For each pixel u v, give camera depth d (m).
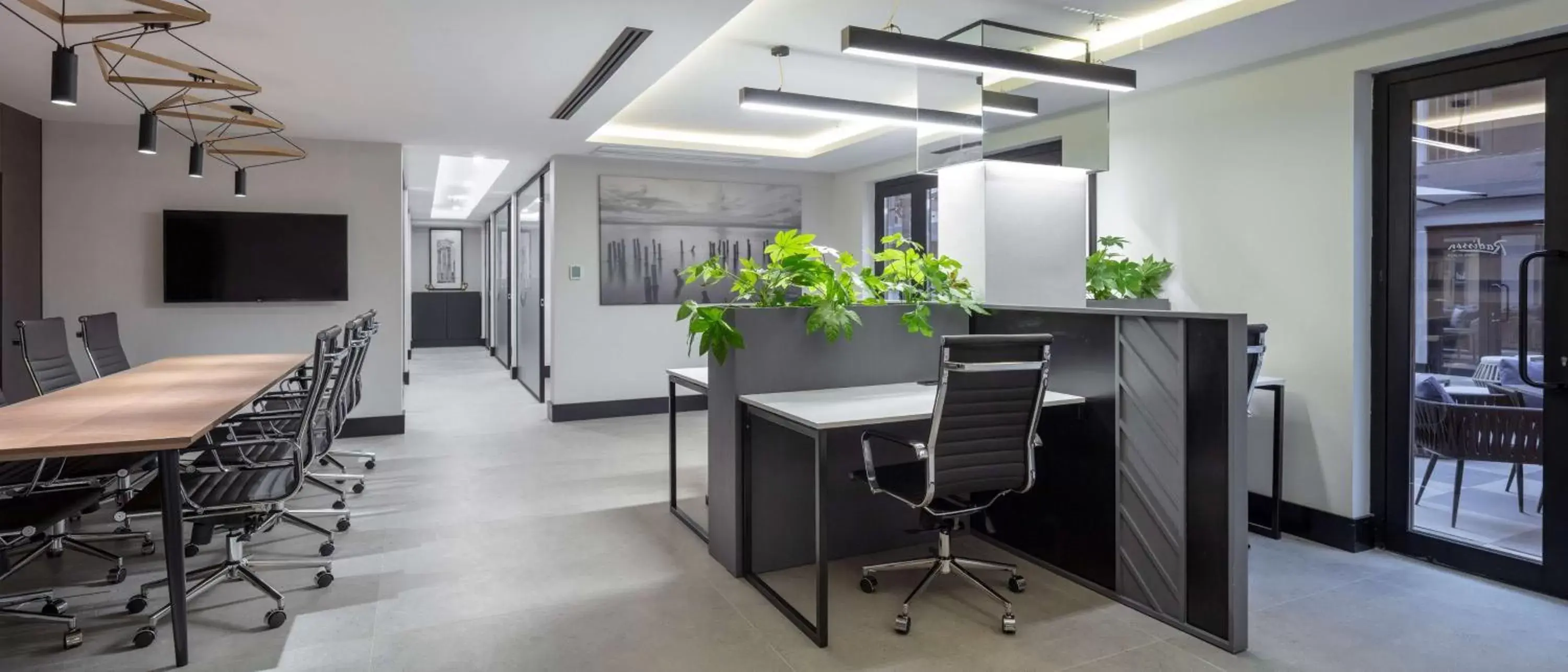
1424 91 3.54
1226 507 2.67
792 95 4.77
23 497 2.87
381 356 6.39
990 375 2.73
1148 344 2.95
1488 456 3.44
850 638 2.79
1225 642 2.69
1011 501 3.68
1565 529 3.12
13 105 4.97
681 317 3.37
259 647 2.69
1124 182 4.86
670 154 7.11
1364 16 3.38
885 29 4.20
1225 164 4.27
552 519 4.17
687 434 6.60
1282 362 4.03
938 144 4.11
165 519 2.52
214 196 5.86
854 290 3.78
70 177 5.52
